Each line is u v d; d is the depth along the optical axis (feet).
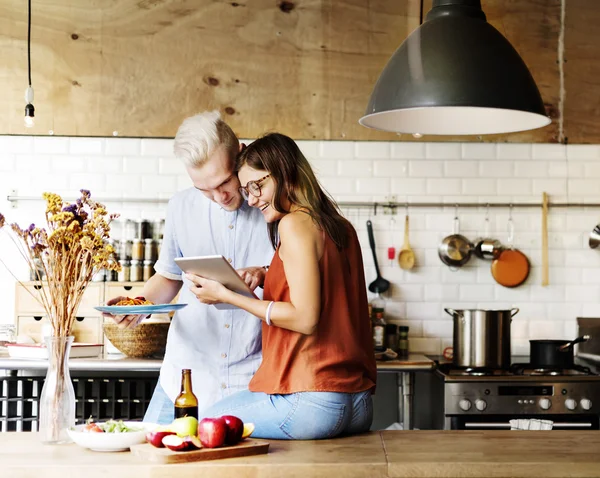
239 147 9.57
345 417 8.09
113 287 15.96
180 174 16.87
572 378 14.21
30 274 16.38
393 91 9.20
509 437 8.27
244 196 9.94
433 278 17.01
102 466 6.99
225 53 16.88
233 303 8.11
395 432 8.54
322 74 16.94
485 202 17.03
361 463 7.07
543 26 17.07
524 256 16.89
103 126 16.79
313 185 8.14
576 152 17.10
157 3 16.84
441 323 16.97
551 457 7.32
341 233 8.16
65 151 16.80
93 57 16.79
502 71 9.04
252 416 8.15
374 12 16.96
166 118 16.83
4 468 7.00
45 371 16.16
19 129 16.69
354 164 16.98
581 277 17.06
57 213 8.06
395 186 17.03
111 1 16.84
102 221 8.18
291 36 16.93
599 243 16.87
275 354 8.16
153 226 16.57
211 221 10.37
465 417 14.20
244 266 10.31
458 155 17.06
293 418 7.98
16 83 16.71
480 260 17.04
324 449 7.66
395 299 16.98
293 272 7.81
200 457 7.19
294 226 7.88
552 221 17.10
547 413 14.17
